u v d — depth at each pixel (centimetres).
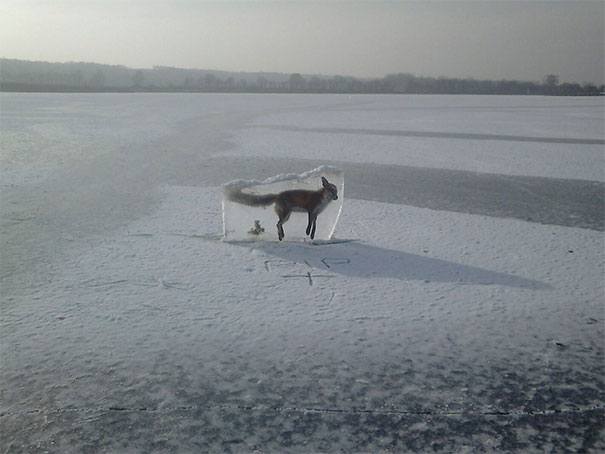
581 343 387
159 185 808
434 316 416
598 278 491
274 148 1222
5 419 303
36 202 690
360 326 399
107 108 2484
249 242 556
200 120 1959
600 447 294
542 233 618
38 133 1388
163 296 436
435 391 333
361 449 287
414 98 4788
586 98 5222
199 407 314
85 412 309
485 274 495
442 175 938
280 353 364
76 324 391
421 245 567
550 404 326
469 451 288
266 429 300
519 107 3275
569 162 1092
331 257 525
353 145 1300
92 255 512
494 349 377
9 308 411
